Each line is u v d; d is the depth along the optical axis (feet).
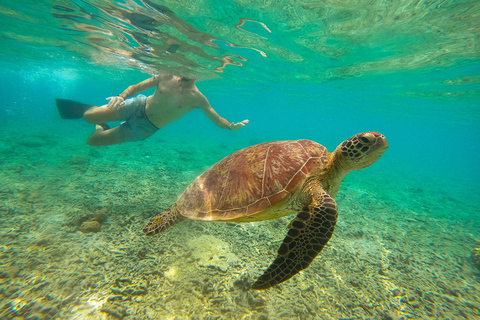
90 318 2.66
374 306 3.31
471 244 5.60
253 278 3.54
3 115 26.84
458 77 12.10
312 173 2.94
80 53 14.80
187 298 3.08
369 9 6.70
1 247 3.61
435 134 61.67
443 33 7.83
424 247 5.24
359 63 11.94
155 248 4.03
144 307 2.88
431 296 3.59
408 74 12.82
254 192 2.84
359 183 11.90
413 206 8.69
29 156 9.37
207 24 8.07
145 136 6.05
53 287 3.00
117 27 8.80
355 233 5.54
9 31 11.98
